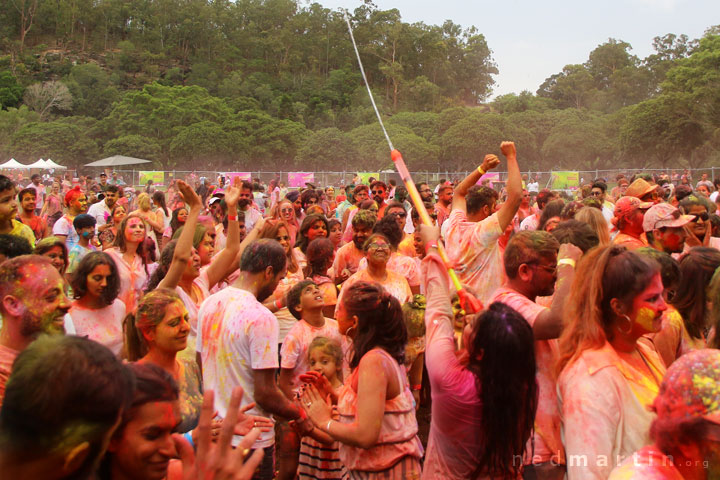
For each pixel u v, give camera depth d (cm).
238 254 527
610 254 246
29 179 4353
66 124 7038
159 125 7150
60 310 306
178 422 205
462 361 260
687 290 353
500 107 9750
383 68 10994
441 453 256
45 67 11012
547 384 293
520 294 310
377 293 310
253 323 340
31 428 143
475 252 433
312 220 656
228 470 174
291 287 485
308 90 10825
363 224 606
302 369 439
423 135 6781
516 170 432
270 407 340
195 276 439
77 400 145
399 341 312
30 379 145
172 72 11512
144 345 332
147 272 575
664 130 5509
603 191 941
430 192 991
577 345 245
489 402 241
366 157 6525
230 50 11950
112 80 10694
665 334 333
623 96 10438
